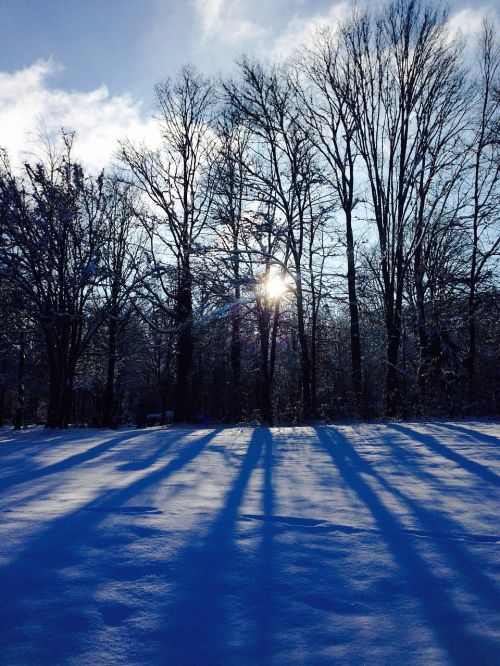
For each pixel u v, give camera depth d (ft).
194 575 10.37
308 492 17.92
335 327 99.30
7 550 11.92
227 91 64.49
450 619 8.47
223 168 65.77
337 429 42.42
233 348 79.15
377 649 7.59
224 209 65.21
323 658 7.39
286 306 72.54
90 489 18.97
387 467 23.07
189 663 7.36
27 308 64.08
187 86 74.13
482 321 69.15
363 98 61.31
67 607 9.04
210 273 63.00
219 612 8.83
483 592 9.48
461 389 66.59
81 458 28.84
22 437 50.70
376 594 9.45
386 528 13.42
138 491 18.33
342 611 8.82
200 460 26.55
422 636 7.95
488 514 14.74
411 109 59.47
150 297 72.43
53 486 19.83
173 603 9.18
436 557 11.28
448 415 57.41
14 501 17.10
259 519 14.37
